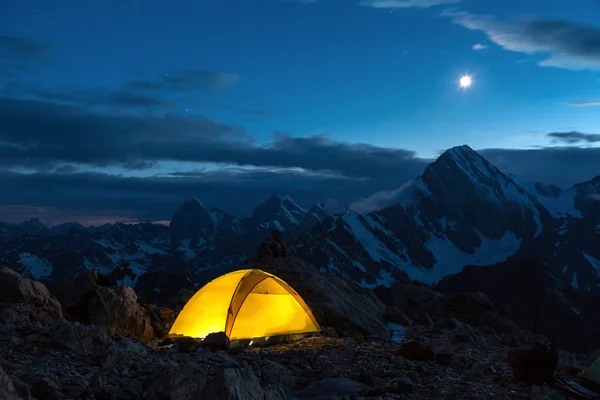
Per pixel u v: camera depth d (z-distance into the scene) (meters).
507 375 12.08
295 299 16.69
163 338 16.33
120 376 8.38
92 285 15.41
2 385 5.03
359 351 13.90
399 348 14.00
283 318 16.12
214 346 14.46
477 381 11.30
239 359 11.98
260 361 11.84
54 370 7.86
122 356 10.09
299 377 10.55
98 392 6.96
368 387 9.56
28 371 7.51
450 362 13.28
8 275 12.80
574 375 13.13
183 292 21.00
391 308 21.66
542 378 11.22
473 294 22.20
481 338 18.84
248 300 15.75
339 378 10.02
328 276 21.64
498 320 21.28
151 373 8.78
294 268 20.69
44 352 9.08
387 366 12.02
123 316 15.30
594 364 11.81
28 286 12.83
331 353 13.74
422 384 10.52
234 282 16.17
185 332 15.68
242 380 6.91
